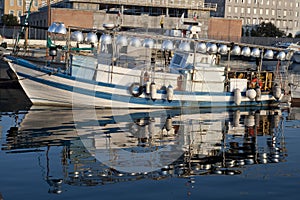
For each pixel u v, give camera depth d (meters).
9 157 12.13
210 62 23.56
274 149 14.06
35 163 11.57
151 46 20.64
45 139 14.45
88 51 25.00
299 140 15.64
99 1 66.75
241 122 19.52
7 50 29.23
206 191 9.74
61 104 21.80
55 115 19.27
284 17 127.94
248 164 12.08
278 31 103.19
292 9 128.50
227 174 11.06
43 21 65.25
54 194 9.28
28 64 21.45
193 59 22.81
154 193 9.52
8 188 9.60
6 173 10.66
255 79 25.12
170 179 10.49
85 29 21.08
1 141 14.05
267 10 125.62
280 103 26.17
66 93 21.47
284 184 10.38
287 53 26.59
